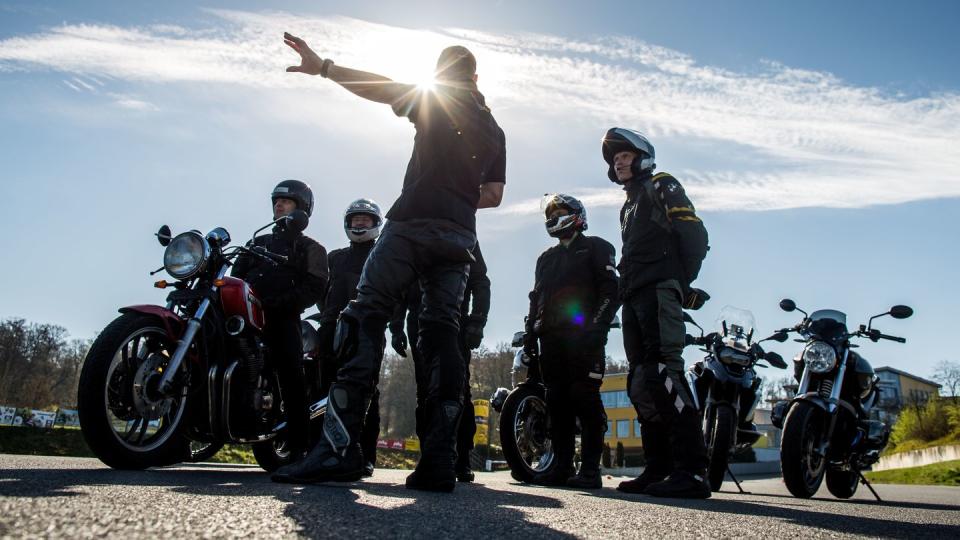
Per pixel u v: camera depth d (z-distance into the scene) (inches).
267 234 159.5
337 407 99.3
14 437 811.4
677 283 136.4
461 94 108.2
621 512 81.0
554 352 183.6
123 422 117.0
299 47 106.1
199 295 126.0
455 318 105.5
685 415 129.8
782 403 198.2
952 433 1408.7
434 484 98.0
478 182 108.7
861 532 72.6
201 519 51.8
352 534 51.1
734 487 292.2
